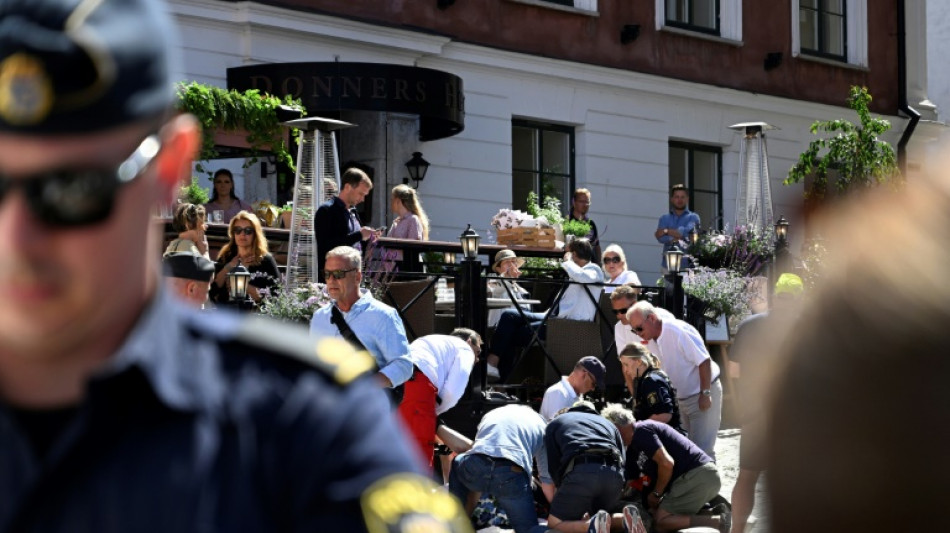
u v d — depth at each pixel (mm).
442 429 12797
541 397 16062
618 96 27406
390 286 14523
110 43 2025
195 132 2266
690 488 12555
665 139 28297
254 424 2172
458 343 12531
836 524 1907
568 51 26500
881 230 1851
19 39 1980
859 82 32688
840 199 1921
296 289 13266
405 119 22750
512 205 25750
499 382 15906
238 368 2217
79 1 2043
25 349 2098
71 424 2109
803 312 1956
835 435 1899
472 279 14891
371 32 22750
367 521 2121
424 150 23656
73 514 2080
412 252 16359
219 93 16141
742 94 29625
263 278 13359
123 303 2143
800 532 1934
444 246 16453
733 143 29625
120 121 2045
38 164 2018
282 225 16828
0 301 2055
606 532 11383
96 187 2045
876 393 1866
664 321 14125
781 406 1958
